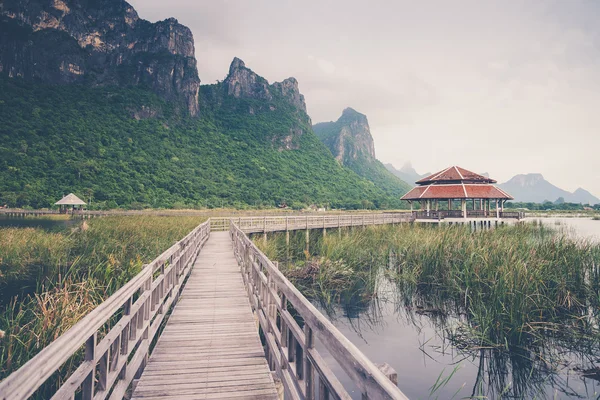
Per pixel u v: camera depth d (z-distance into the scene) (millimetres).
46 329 4910
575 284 8383
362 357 1494
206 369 4008
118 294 2854
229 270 9977
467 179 31625
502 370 5875
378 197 138500
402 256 13562
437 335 7449
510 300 7285
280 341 3477
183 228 19438
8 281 9312
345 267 12625
